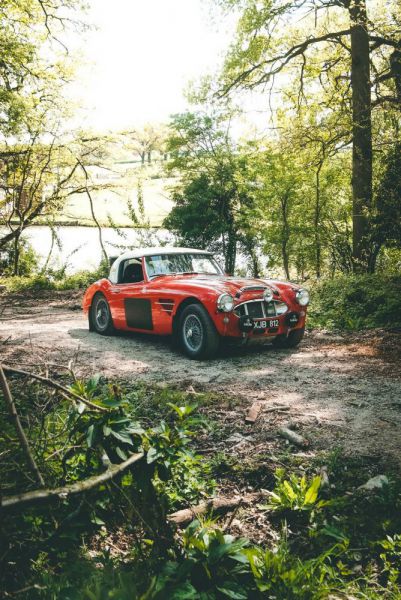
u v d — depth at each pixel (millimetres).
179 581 2070
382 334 8633
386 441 4199
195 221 20062
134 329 8555
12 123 17859
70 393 2414
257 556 2465
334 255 16266
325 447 4133
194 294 7215
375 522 3053
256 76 18062
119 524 2961
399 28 14891
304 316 7766
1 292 17734
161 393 5395
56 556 2426
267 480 3674
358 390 5613
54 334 9531
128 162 24000
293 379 6129
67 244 31828
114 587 2008
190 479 3438
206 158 20109
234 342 7223
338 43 17281
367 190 14578
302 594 2297
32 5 18984
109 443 2529
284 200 16781
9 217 21094
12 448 2604
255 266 20281
